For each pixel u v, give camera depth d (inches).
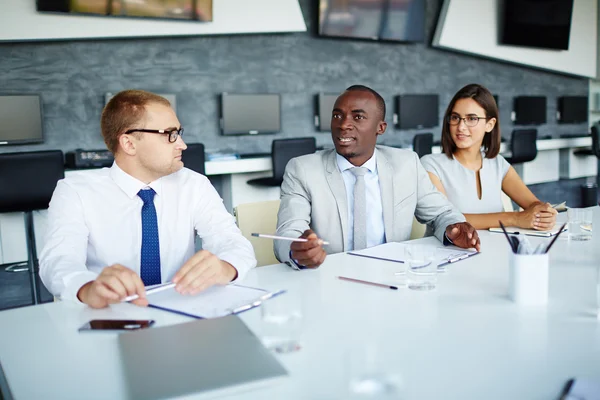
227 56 213.0
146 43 195.8
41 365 35.2
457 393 29.6
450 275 54.1
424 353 35.1
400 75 258.1
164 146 61.3
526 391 29.8
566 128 329.7
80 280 48.3
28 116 172.1
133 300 46.7
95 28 177.8
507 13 275.9
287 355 35.0
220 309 44.7
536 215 77.6
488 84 289.6
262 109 215.3
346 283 51.9
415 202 79.7
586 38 320.2
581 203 263.4
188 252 67.4
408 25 248.4
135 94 61.1
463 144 92.3
